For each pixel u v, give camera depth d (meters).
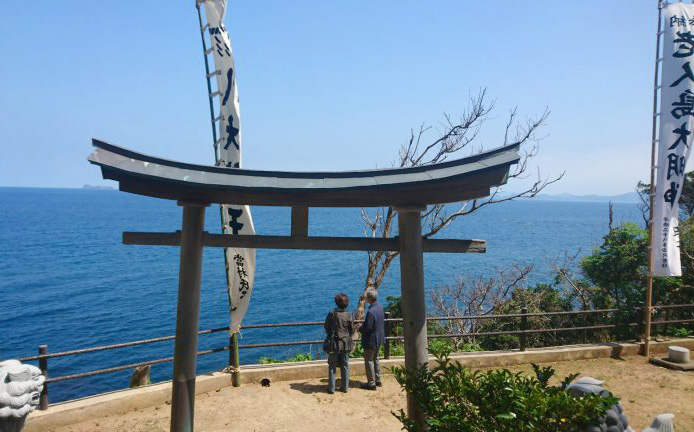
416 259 4.57
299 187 4.18
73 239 78.56
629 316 10.20
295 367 8.12
